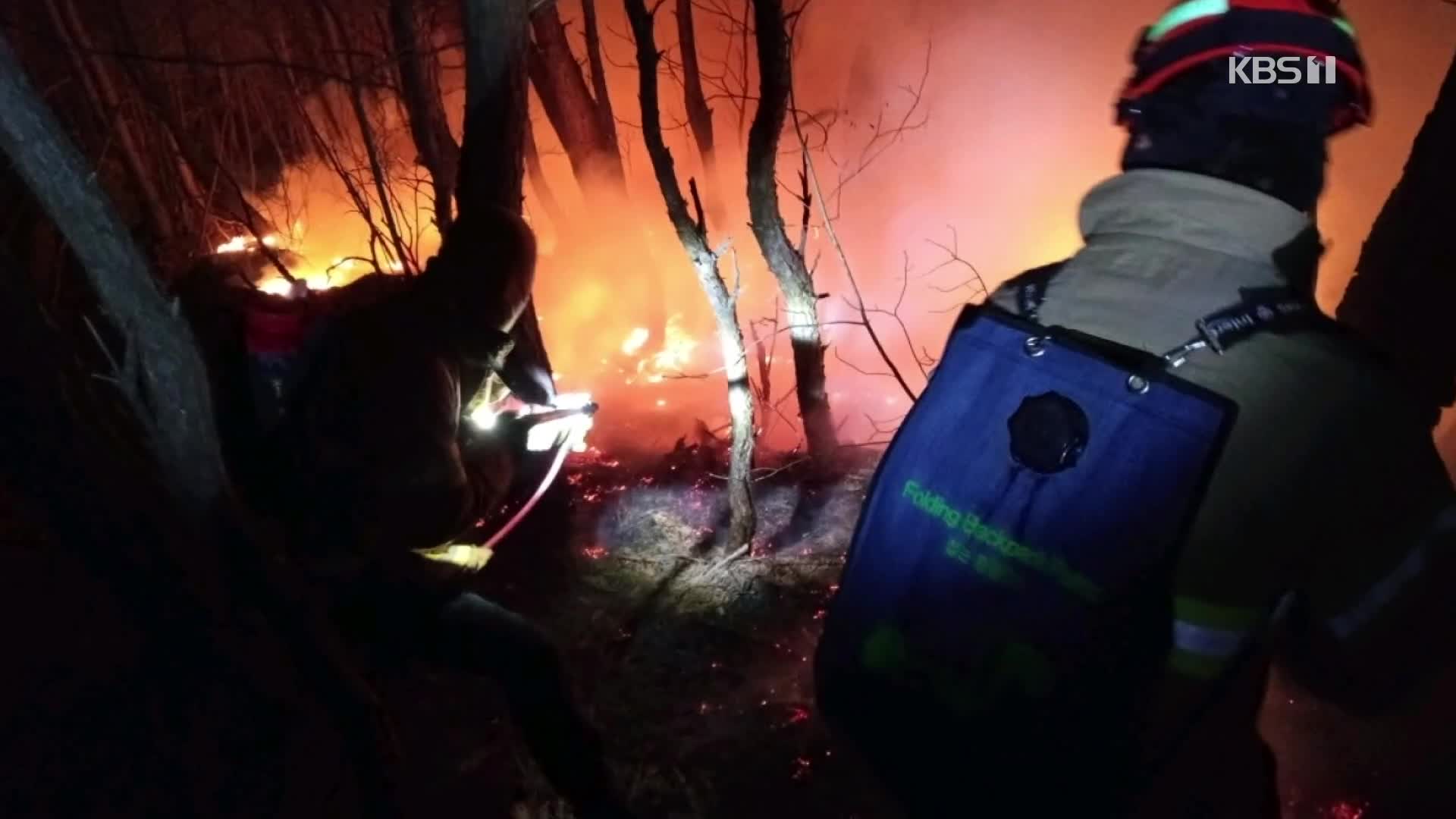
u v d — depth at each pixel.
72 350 2.15
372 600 2.38
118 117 4.65
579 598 3.55
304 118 4.90
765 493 4.00
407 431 2.29
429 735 3.02
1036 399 1.24
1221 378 1.14
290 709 2.46
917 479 1.36
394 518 2.33
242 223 4.73
